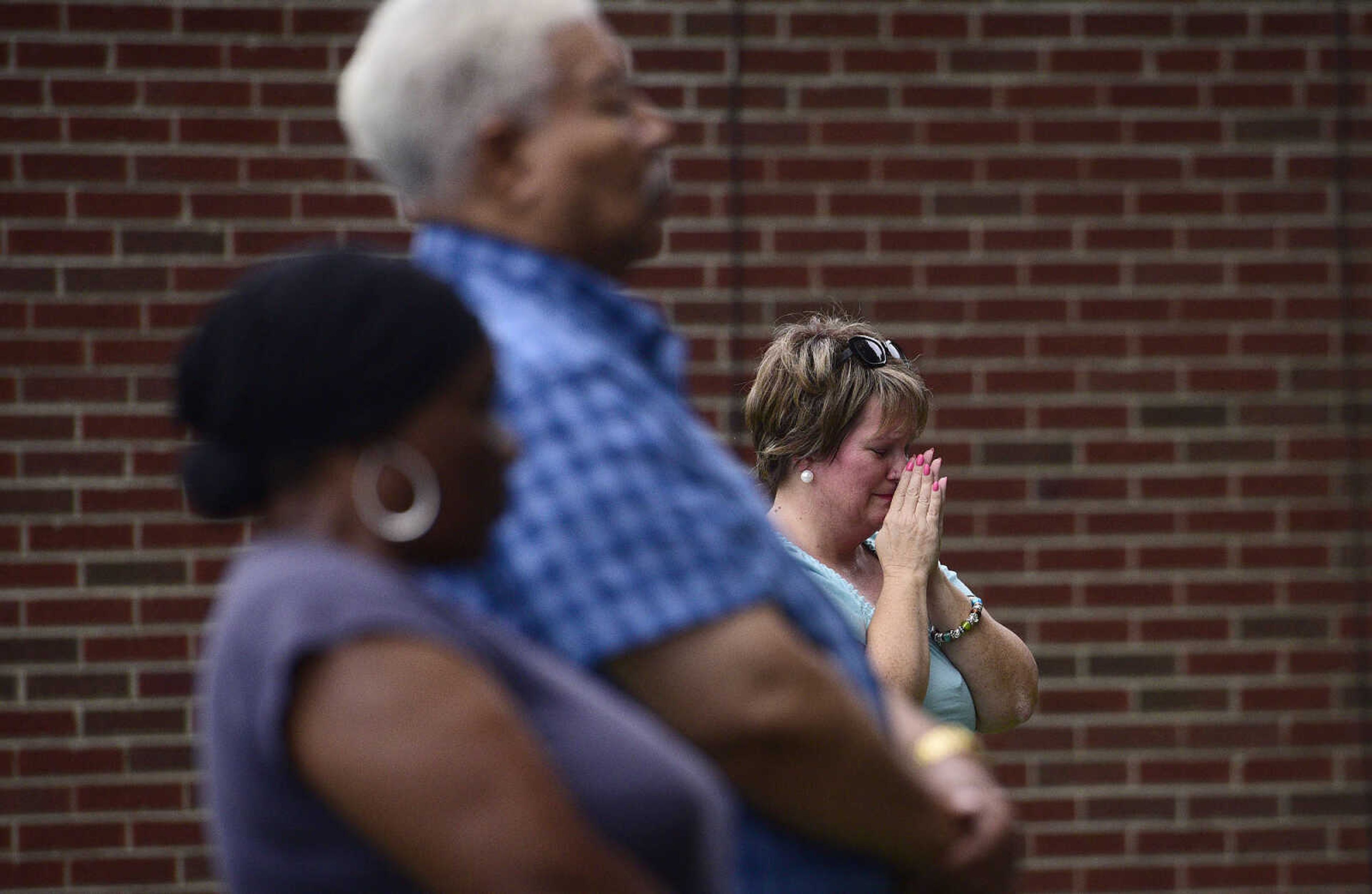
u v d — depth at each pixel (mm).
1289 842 17359
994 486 17344
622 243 5629
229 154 16969
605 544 4867
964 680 11125
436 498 4277
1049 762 17328
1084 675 17328
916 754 6023
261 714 3789
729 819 4688
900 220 17359
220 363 4230
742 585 4957
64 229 16797
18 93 16750
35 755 16656
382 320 4223
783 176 17297
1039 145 17438
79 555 16734
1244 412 17484
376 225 17094
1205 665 17391
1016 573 17344
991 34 17406
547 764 3818
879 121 17344
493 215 5500
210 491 4312
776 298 17281
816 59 17328
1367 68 17500
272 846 3896
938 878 5520
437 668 3779
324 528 4223
